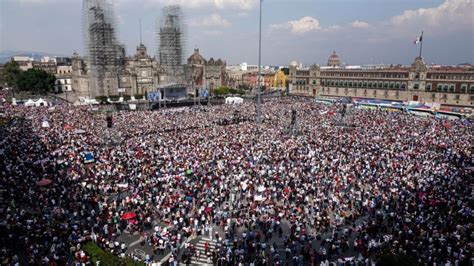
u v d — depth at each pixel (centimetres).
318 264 3028
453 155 5516
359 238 3303
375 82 14312
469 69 12262
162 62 14962
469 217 3475
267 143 6341
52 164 4878
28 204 3766
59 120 8169
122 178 4525
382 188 4331
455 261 2814
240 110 10662
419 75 12688
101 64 13325
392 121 8662
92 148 5816
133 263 2817
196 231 3522
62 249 3005
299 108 11269
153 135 6994
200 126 8281
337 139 6669
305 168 5022
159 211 3847
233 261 3020
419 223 3425
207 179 4597
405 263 2555
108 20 12169
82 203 3881
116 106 11712
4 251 2909
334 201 4012
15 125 7438
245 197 4234
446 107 11300
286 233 3531
